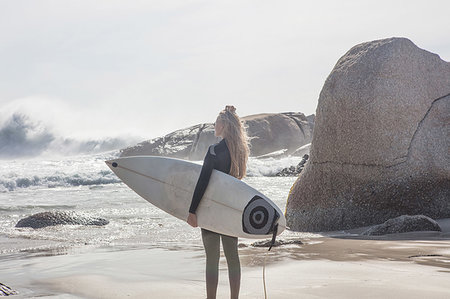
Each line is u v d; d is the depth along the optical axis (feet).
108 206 39.70
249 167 81.61
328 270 15.21
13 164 84.79
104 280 15.02
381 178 26.55
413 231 23.20
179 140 112.06
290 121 126.72
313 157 28.89
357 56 28.04
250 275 14.88
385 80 26.73
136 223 30.30
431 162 26.35
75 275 15.84
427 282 13.21
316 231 27.63
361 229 26.04
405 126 26.50
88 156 113.80
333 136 27.86
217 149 12.29
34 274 16.20
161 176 13.33
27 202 44.01
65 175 68.13
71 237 25.13
